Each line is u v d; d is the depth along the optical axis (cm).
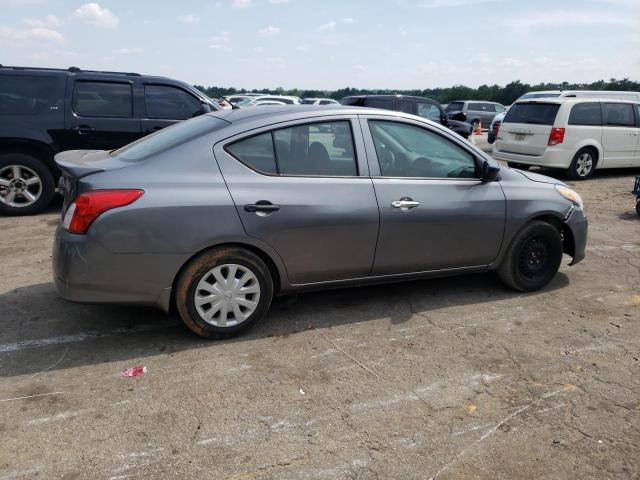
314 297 459
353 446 269
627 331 408
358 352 366
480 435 280
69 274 332
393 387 323
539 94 1834
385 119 413
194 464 254
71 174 340
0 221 700
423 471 253
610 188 1052
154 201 336
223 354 358
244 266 367
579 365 354
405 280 433
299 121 383
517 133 1170
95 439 270
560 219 479
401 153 416
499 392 321
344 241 389
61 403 299
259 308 380
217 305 367
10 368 335
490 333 399
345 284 408
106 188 331
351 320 416
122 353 356
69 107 725
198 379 327
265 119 378
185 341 374
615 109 1152
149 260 340
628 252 616
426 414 297
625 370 349
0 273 500
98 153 427
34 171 725
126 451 262
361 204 390
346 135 396
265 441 271
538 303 458
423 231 416
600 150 1141
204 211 346
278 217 365
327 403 305
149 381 323
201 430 279
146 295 347
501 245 455
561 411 302
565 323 420
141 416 289
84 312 418
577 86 3372
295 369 342
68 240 332
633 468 258
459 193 429
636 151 1184
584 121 1119
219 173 357
